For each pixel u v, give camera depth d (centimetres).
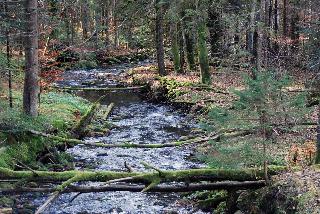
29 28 1441
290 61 2441
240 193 970
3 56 1494
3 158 1177
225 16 2356
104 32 4738
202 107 2038
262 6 2002
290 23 2995
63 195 1169
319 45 1778
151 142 1703
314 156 1008
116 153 1554
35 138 1386
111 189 938
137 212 1068
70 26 3581
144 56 4725
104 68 4047
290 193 810
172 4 2511
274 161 977
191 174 943
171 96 2400
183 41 2928
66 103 2016
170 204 1114
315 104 1498
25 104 1461
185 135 1792
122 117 2180
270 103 848
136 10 2956
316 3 2108
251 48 2586
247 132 970
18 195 1129
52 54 1842
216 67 2783
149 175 945
